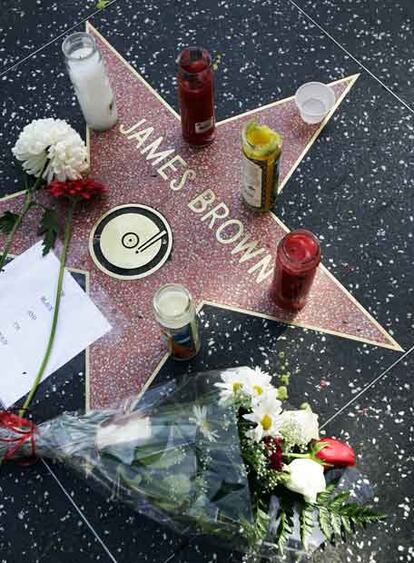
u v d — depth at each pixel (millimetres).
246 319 1078
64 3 1341
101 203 1159
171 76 1263
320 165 1179
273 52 1275
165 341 1063
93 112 1173
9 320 1088
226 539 915
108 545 965
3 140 1232
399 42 1275
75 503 987
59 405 1040
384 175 1169
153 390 997
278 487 882
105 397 1039
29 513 985
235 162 1183
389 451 1002
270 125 1212
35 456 1001
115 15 1322
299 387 1040
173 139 1207
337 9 1305
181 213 1148
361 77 1247
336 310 1081
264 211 1143
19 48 1312
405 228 1133
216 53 1278
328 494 897
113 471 881
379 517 883
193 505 842
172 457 853
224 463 828
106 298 1096
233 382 863
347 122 1211
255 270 1106
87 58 1087
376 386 1037
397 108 1219
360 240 1127
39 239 1143
